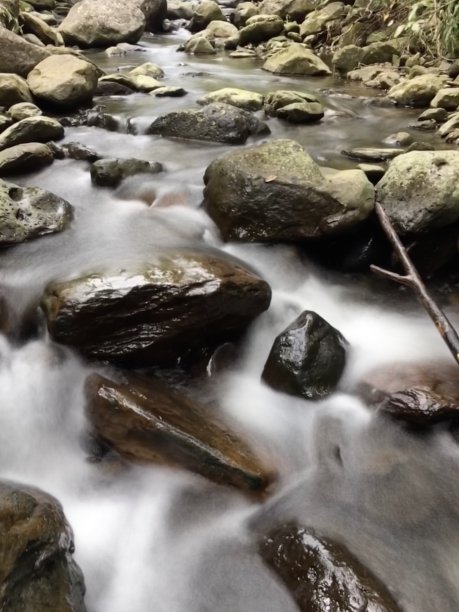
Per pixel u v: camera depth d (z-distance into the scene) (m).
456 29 4.11
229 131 3.02
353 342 1.75
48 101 3.43
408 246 1.99
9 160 2.47
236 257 1.97
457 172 1.98
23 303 1.69
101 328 1.48
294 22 6.93
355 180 2.01
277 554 1.13
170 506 1.26
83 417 1.41
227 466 1.26
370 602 0.99
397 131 3.35
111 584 1.11
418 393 1.45
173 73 4.97
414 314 1.92
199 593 1.10
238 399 1.54
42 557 0.95
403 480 1.34
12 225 1.97
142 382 1.49
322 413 1.51
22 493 1.05
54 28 6.53
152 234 2.06
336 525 1.20
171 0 9.55
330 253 2.11
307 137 3.20
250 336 1.72
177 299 1.51
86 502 1.27
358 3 6.04
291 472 1.35
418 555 1.16
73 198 2.37
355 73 4.91
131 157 2.80
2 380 1.53
